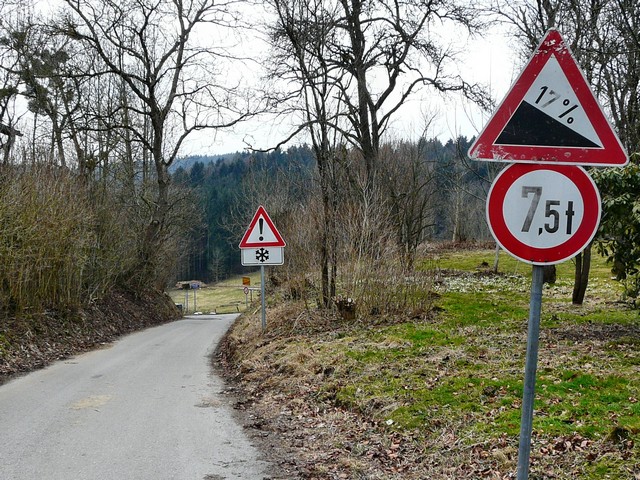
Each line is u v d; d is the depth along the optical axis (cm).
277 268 2805
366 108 1936
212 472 557
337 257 1426
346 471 561
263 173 3688
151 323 2586
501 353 934
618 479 456
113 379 1062
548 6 1744
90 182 2320
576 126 329
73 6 2433
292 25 1443
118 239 2402
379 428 672
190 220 3862
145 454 609
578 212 327
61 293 1778
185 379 1067
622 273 1011
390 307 1394
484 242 4347
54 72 2455
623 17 1398
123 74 2598
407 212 2144
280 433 696
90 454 606
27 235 1539
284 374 988
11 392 934
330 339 1174
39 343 1438
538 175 331
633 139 1420
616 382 720
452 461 550
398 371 872
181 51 2786
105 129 2506
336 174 1451
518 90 335
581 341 1020
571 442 540
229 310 5697
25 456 598
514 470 505
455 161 2688
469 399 703
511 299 1711
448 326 1232
